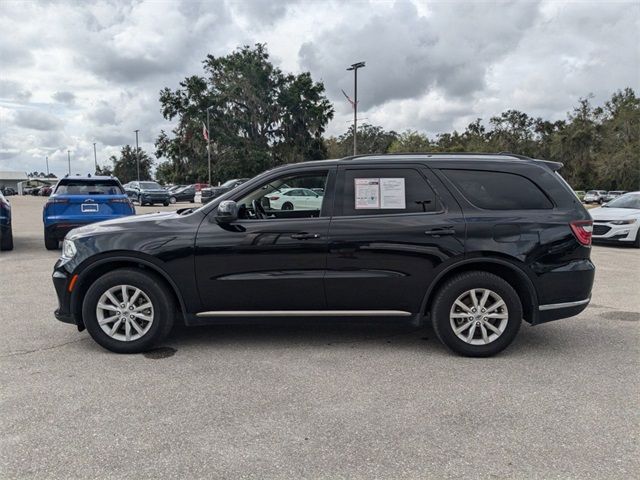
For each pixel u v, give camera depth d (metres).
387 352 4.82
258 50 54.34
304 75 54.19
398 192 4.73
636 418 3.47
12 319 5.84
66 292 4.72
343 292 4.66
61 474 2.79
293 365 4.46
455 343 4.67
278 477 2.77
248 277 4.64
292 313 4.73
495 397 3.81
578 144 71.62
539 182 4.76
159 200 34.62
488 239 4.59
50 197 10.76
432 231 4.59
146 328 4.72
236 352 4.80
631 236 12.77
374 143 77.94
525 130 80.25
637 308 6.55
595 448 3.08
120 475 2.78
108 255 4.64
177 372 4.27
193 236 4.65
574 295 4.67
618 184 61.91
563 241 4.63
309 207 4.94
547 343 5.13
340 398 3.78
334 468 2.86
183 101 53.44
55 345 4.95
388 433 3.25
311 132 55.38
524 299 4.78
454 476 2.78
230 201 4.62
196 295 4.69
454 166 4.77
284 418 3.45
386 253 4.61
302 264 4.64
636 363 4.56
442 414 3.52
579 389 3.96
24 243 12.73
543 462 2.93
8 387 3.94
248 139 53.94
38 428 3.29
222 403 3.68
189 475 2.78
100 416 3.46
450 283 4.64
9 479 2.74
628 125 62.69
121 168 102.06
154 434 3.22
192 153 54.91
